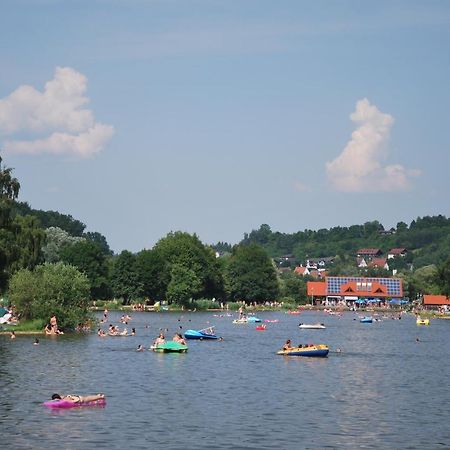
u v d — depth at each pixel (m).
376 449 57.50
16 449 55.50
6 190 181.62
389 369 107.31
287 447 57.41
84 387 82.62
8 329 149.25
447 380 96.00
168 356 117.12
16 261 171.62
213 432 61.62
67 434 59.97
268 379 92.94
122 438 59.12
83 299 156.38
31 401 72.94
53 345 126.56
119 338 146.00
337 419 67.75
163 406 72.19
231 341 154.75
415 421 67.56
